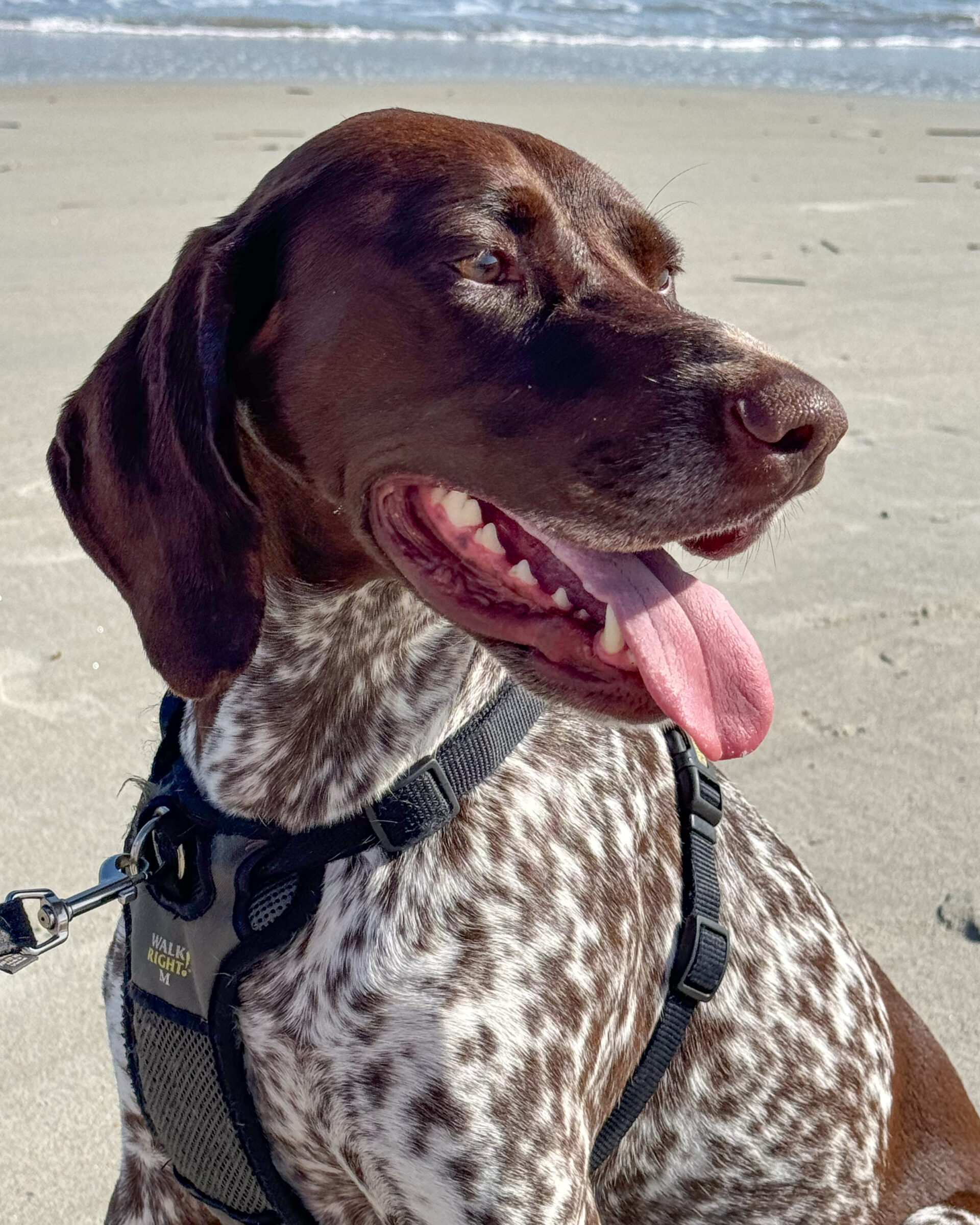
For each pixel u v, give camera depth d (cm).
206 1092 53
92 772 88
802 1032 60
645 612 50
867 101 361
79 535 53
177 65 357
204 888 52
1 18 421
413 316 50
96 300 162
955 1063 73
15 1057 71
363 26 464
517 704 54
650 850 58
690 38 495
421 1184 52
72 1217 65
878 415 143
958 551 118
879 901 82
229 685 51
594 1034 54
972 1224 61
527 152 54
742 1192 60
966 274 194
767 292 179
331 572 53
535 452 49
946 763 94
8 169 224
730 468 47
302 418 52
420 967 51
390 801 51
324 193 52
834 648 104
